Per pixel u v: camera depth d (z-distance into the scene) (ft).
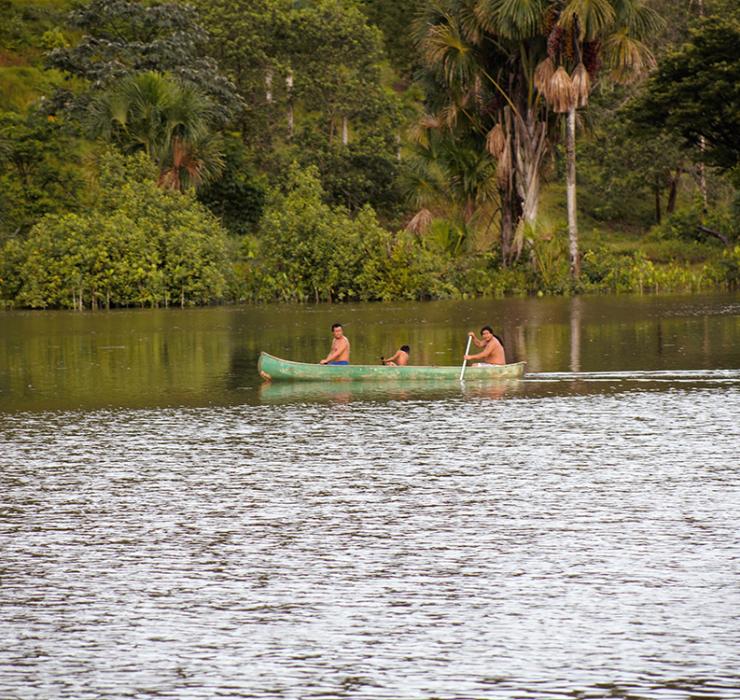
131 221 466.70
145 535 112.37
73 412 188.75
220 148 554.46
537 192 494.18
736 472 136.56
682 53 530.68
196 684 78.48
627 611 90.53
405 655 82.84
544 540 109.19
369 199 609.42
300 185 497.05
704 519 115.75
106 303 455.22
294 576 99.71
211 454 151.53
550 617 89.51
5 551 107.45
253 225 579.89
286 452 152.46
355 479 135.23
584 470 138.72
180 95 512.63
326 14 626.64
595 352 268.21
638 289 500.33
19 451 154.61
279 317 394.93
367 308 433.07
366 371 224.74
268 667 81.00
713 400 194.08
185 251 463.42
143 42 596.70
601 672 79.56
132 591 96.27
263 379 228.84
